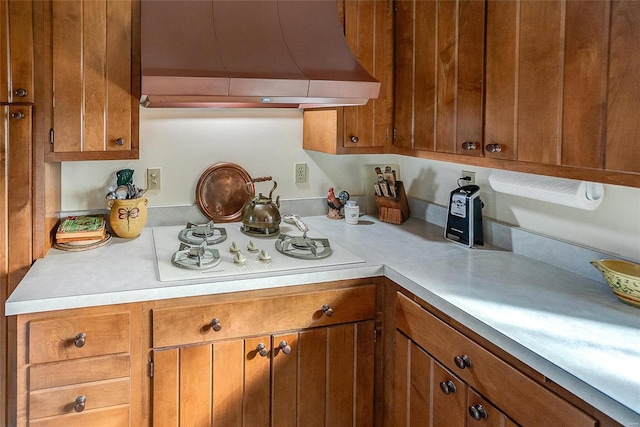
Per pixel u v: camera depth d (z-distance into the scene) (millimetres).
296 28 1950
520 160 1521
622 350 1147
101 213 2225
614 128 1225
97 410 1565
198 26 1837
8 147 1774
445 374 1502
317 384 1808
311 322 1771
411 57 2064
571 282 1621
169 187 2344
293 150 2535
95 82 1872
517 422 1225
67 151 1857
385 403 1892
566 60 1347
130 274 1684
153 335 1597
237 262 1783
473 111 1710
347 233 2281
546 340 1198
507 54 1550
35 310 1461
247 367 1711
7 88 1761
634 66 1168
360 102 1949
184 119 2328
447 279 1645
